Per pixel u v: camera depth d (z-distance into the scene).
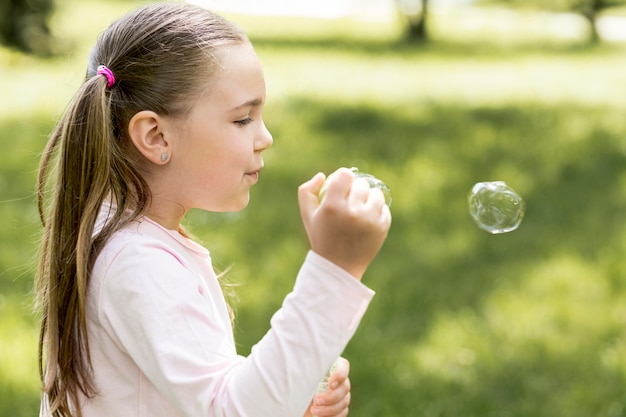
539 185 8.43
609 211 7.63
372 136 10.41
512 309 5.50
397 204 7.68
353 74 15.62
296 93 13.07
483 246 6.66
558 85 14.98
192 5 1.89
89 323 1.71
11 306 5.09
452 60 18.64
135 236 1.71
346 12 28.50
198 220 6.85
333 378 1.94
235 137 1.77
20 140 9.34
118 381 1.69
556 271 6.13
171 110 1.75
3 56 15.40
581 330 5.23
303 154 9.38
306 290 1.53
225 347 1.63
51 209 1.82
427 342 5.01
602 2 25.11
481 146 9.96
